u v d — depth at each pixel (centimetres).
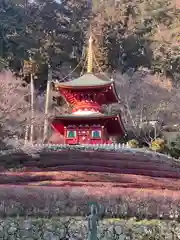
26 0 9650
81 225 1445
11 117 6266
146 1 9675
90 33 7862
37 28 8550
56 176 2483
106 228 1468
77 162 2914
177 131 6856
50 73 7431
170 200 1806
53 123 4275
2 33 8025
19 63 7644
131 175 2664
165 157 3584
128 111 6906
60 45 8300
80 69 8231
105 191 1838
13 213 1698
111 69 8350
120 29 8975
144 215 1753
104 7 9894
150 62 8594
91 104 4247
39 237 1420
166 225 1556
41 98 7450
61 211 1728
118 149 3447
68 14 9550
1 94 6119
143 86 7750
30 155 3039
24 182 2345
